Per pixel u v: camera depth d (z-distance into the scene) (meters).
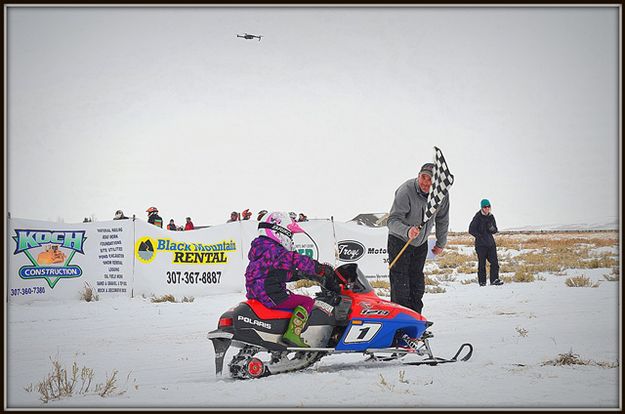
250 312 11.75
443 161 15.16
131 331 20.08
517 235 90.75
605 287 29.09
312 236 35.12
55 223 30.05
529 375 10.98
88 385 11.03
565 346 14.27
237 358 11.91
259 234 12.28
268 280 11.88
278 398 9.71
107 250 30.94
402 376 10.80
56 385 11.60
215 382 11.28
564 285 30.81
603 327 17.42
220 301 29.09
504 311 21.91
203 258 32.12
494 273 32.28
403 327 12.66
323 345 12.25
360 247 35.88
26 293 29.03
